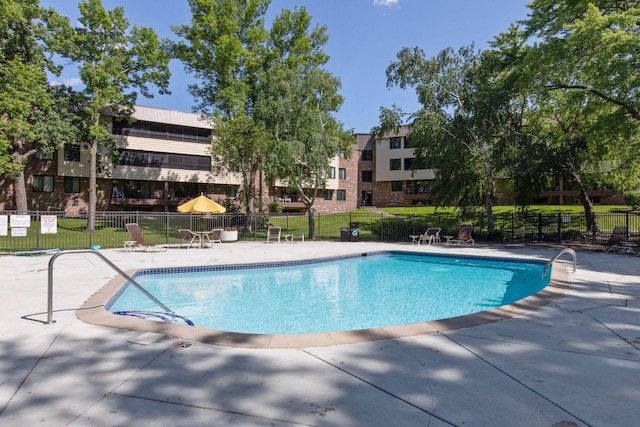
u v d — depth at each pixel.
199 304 8.36
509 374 3.47
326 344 4.28
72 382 3.31
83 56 23.55
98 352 4.04
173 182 36.12
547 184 20.62
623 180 24.45
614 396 3.03
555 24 17.08
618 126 18.38
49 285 5.14
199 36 24.77
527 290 9.90
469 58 21.25
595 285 7.90
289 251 16.41
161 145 34.25
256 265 12.59
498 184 39.72
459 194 22.39
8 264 11.72
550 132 23.03
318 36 27.78
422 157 23.31
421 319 7.27
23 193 23.77
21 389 3.17
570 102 19.34
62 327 4.94
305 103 21.94
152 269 11.05
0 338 4.49
